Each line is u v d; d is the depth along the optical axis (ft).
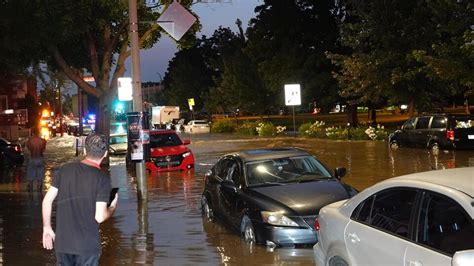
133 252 28.66
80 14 62.69
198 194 48.49
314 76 135.33
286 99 113.80
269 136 139.54
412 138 79.05
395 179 17.15
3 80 145.69
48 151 123.75
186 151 69.31
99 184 17.39
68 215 17.24
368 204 17.75
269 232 28.12
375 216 17.19
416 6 93.76
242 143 119.24
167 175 64.13
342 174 33.30
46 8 54.34
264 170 32.83
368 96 101.76
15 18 52.16
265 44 145.48
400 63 94.02
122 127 110.32
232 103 217.77
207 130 194.18
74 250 17.03
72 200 17.28
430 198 15.28
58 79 204.13
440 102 103.86
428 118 76.89
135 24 44.37
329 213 19.58
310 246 28.17
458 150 73.15
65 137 212.84
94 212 17.31
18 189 57.52
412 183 16.06
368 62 96.32
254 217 29.12
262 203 29.14
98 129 84.33
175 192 50.26
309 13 137.39
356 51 106.83
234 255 27.32
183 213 39.29
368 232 16.97
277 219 28.04
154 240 31.22
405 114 257.96
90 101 176.04
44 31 55.57
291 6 137.28
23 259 27.78
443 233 14.47
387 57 93.45
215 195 35.27
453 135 72.49
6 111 179.93
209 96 258.57
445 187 14.93
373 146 90.22
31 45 56.70
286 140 119.96
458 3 76.89
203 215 37.88
